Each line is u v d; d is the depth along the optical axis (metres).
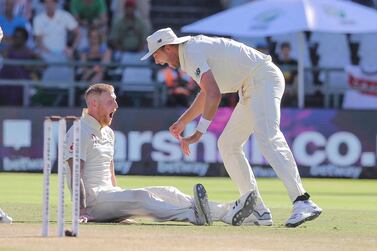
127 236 12.82
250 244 12.15
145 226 14.79
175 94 37.09
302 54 36.19
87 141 15.40
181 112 35.06
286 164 15.47
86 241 11.91
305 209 15.32
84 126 15.45
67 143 15.37
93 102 15.48
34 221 15.61
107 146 15.72
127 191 15.34
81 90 37.44
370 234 14.09
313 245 12.25
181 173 35.06
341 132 35.41
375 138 35.44
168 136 35.16
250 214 15.41
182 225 15.20
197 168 35.06
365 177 35.41
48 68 37.88
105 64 37.28
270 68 15.70
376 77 38.41
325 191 28.50
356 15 34.53
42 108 35.09
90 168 15.50
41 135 35.03
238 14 34.94
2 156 35.12
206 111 15.19
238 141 16.23
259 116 15.57
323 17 34.19
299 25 33.88
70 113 35.06
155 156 35.16
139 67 37.62
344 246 12.22
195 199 15.17
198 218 15.23
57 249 10.98
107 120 15.59
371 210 20.23
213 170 34.97
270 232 14.16
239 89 15.94
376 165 35.41
